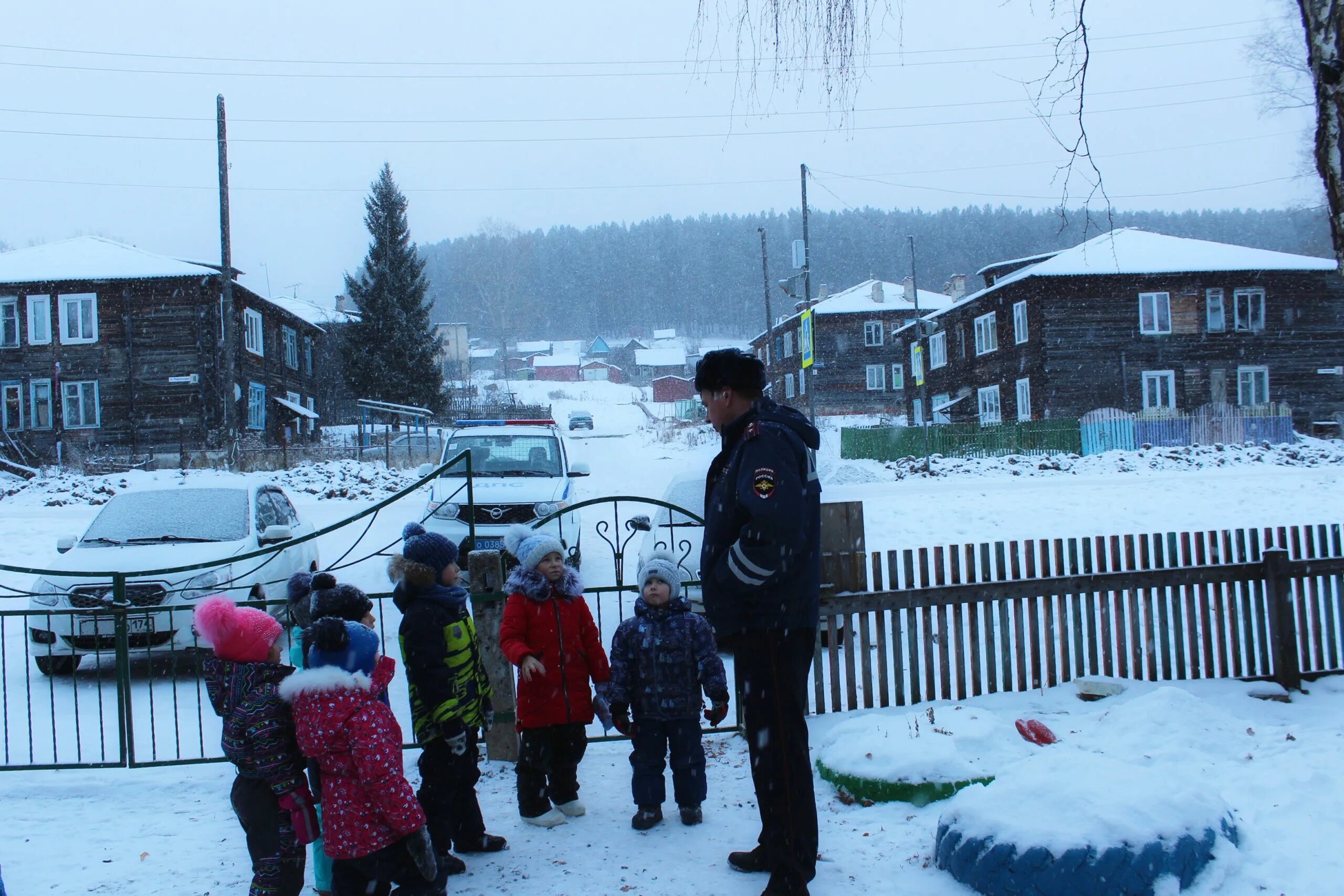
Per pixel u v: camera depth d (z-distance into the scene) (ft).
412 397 157.38
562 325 563.48
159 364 111.96
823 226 327.47
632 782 15.28
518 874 13.37
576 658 15.71
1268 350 121.60
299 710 11.30
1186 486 62.49
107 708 24.34
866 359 190.80
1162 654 22.08
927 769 15.43
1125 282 120.37
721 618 12.01
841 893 12.09
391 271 162.40
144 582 26.23
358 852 11.23
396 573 14.24
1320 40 13.28
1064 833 11.41
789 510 11.20
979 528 50.31
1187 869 11.26
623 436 174.81
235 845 15.14
